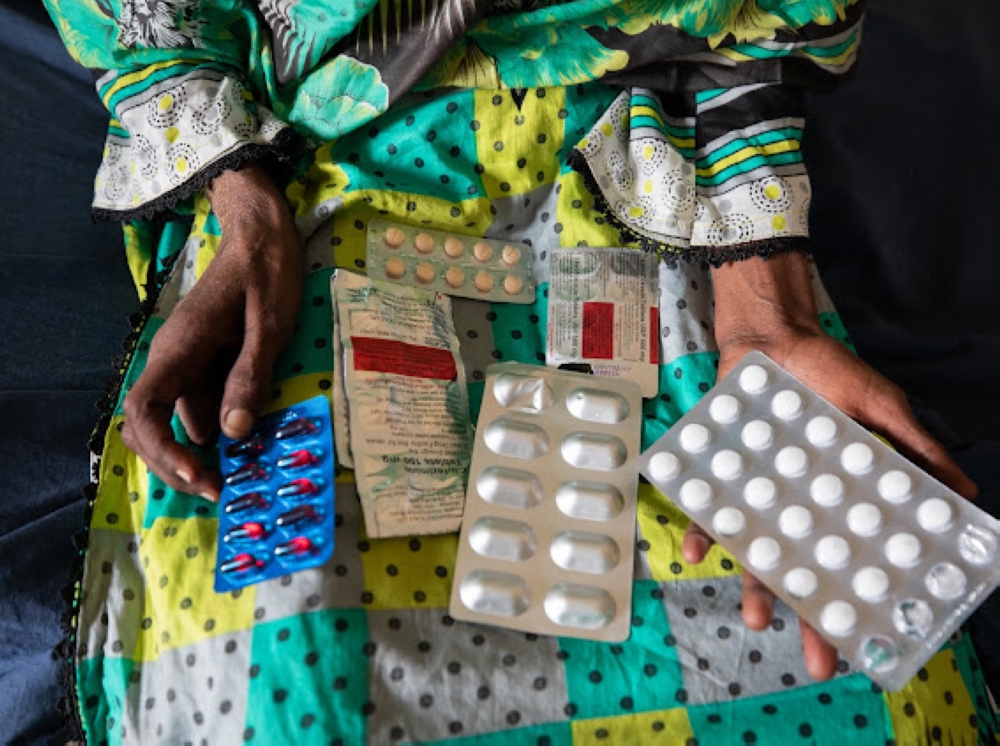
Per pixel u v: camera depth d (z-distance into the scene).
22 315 1.01
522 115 0.92
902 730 0.71
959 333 1.09
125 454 0.82
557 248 0.92
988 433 1.04
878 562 0.74
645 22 0.88
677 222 0.90
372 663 0.69
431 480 0.78
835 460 0.79
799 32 0.90
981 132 1.26
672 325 0.89
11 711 0.83
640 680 0.72
